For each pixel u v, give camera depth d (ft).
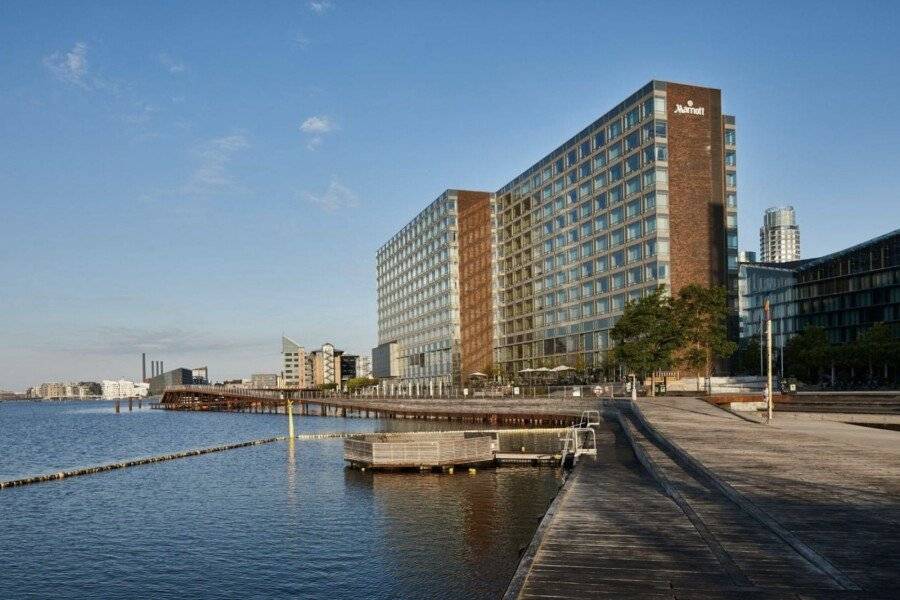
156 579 73.87
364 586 69.46
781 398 206.59
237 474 153.38
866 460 80.74
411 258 628.28
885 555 41.75
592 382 362.53
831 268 445.37
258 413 582.35
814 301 456.86
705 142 329.11
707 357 253.03
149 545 88.58
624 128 346.54
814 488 62.90
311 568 76.18
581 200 387.75
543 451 177.68
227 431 339.77
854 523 49.65
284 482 138.41
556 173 416.46
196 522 101.96
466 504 109.50
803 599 35.27
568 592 37.17
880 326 341.62
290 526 97.09
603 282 363.56
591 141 377.91
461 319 535.60
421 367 594.24
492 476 137.28
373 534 91.04
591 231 376.68
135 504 118.32
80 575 76.07
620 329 256.73
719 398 205.46
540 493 117.60
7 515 109.91
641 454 96.94
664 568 41.60
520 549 81.61
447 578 71.31
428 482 131.03
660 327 246.47
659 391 250.57
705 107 330.75
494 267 500.33
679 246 320.50
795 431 118.62
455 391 377.09
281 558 80.53
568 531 51.72
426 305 586.86
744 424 132.16
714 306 250.37
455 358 532.32
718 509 57.57
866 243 417.90
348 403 406.82
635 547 46.75
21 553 85.71
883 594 35.29
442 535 89.76
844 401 195.93
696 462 78.23
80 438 319.06
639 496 67.67
